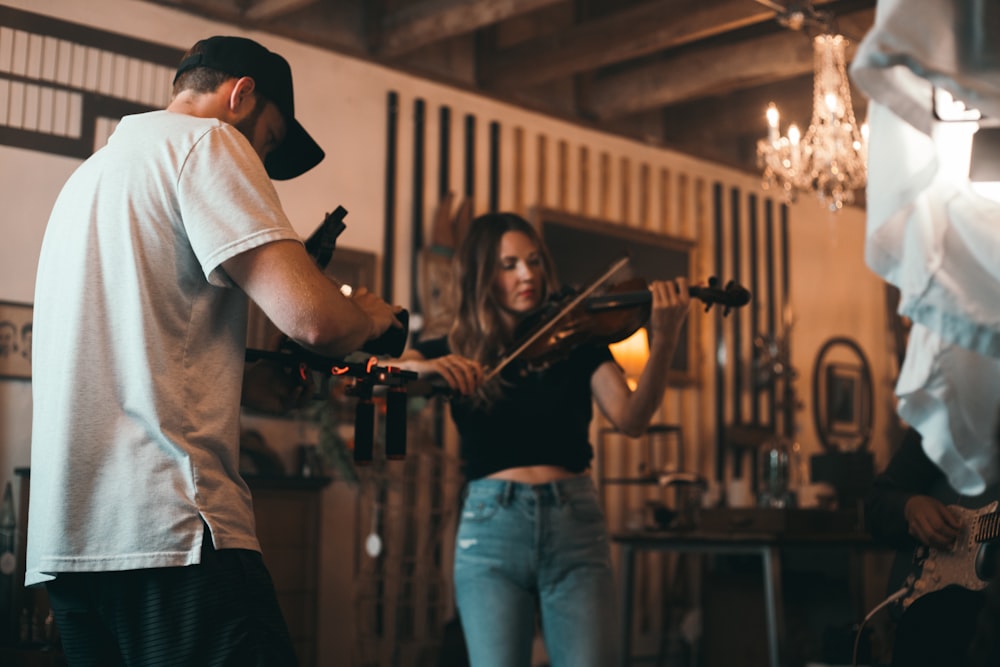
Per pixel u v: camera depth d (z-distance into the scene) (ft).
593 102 24.47
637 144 25.52
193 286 5.41
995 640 5.78
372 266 19.99
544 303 9.59
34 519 5.45
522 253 9.46
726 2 19.02
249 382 6.67
